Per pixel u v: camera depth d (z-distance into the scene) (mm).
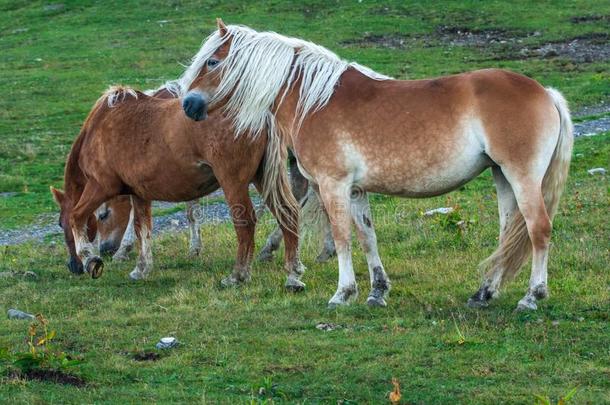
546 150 10836
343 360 10055
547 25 43750
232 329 11383
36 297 13500
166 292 13617
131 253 16875
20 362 10016
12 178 24562
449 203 18266
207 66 12195
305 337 10883
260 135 13234
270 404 8820
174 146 13742
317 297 12672
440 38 43094
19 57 42875
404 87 11430
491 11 46531
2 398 9273
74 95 35406
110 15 50406
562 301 11656
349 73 11812
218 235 17406
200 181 14086
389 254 15062
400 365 9828
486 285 11695
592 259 13531
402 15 46781
